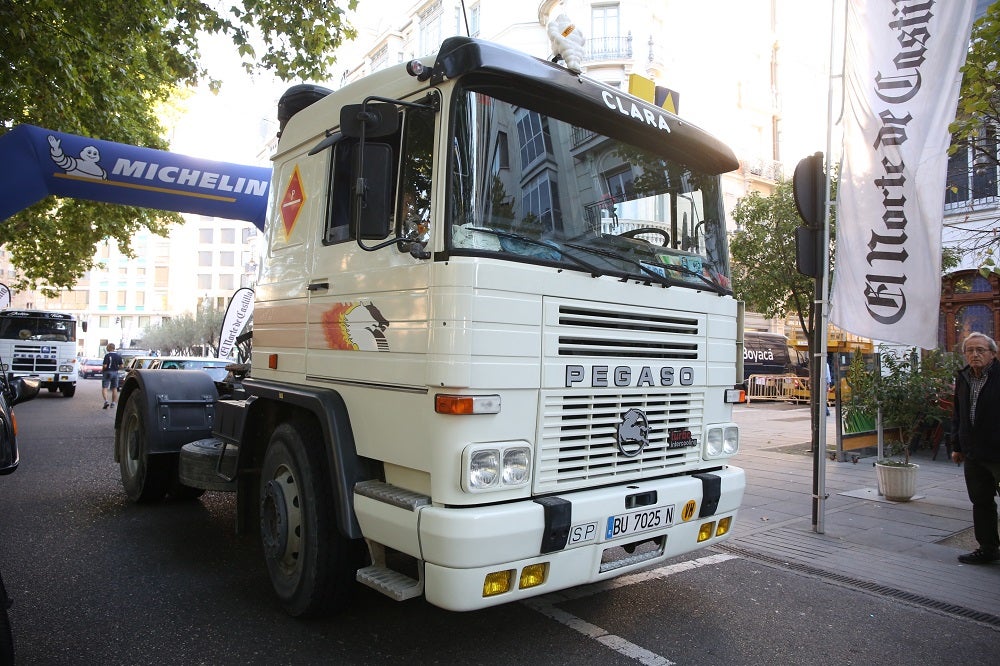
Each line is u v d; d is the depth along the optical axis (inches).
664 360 149.3
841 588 189.5
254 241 2965.1
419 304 126.0
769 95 1360.7
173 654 138.8
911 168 237.0
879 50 242.8
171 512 254.2
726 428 165.8
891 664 144.1
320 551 147.9
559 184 138.5
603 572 134.6
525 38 1053.8
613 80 1068.5
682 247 163.0
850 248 247.8
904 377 321.4
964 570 205.3
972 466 213.3
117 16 391.5
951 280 525.3
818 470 245.9
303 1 400.8
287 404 169.0
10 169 302.4
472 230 123.7
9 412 145.9
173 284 3174.2
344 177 158.7
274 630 151.1
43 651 139.3
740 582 192.2
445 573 114.7
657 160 160.7
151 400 252.1
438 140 127.0
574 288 132.4
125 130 527.8
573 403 131.5
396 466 132.6
